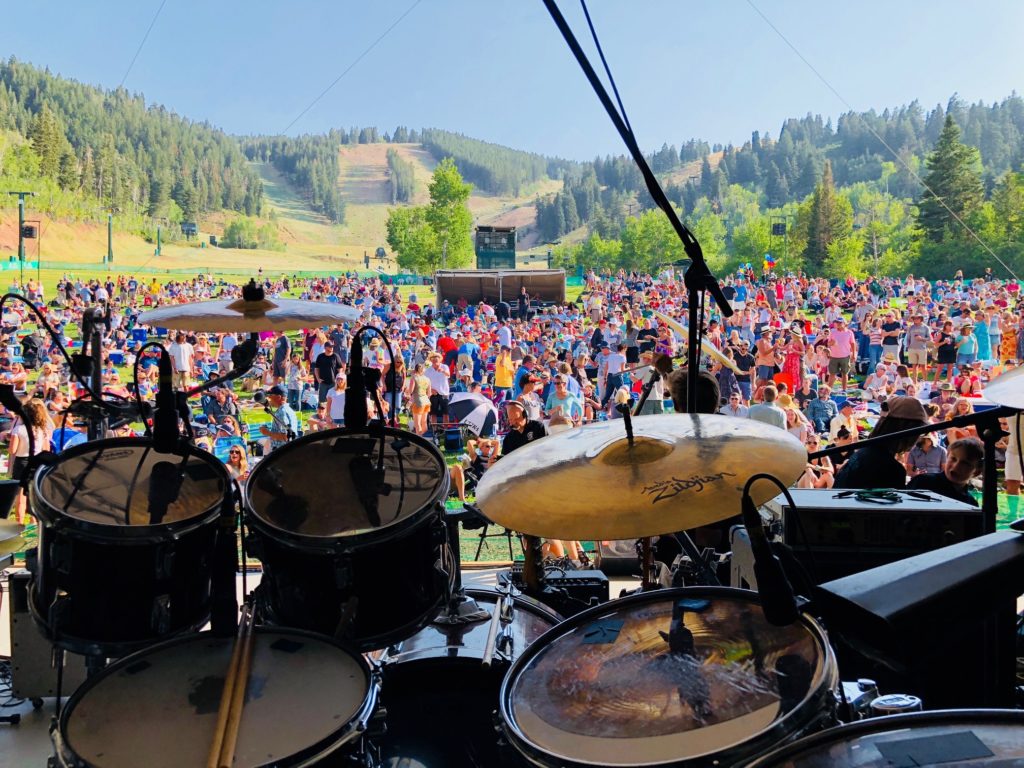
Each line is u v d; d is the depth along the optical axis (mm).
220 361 22422
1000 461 11406
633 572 6328
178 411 3633
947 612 1764
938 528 3611
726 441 2809
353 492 3100
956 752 1689
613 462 2779
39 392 14352
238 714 2369
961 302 36938
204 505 2941
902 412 4859
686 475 2643
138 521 2848
